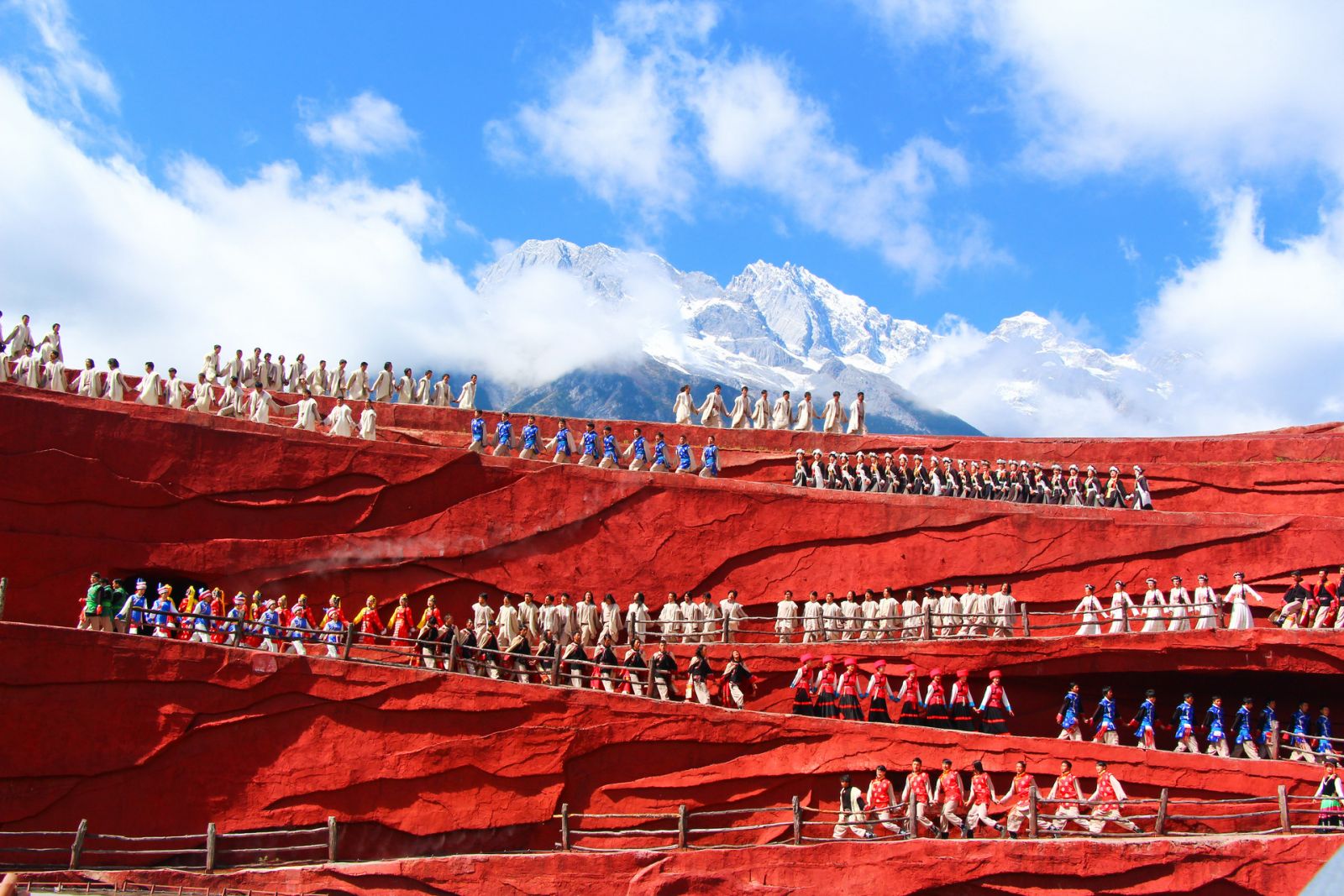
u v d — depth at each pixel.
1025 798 26.64
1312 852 25.50
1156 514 34.66
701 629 31.62
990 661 30.36
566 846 25.95
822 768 27.72
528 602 30.75
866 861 25.53
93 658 26.28
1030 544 34.34
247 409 36.97
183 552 31.14
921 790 26.73
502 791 27.22
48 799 25.59
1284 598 31.78
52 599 30.12
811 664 29.92
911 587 33.97
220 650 26.91
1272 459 38.38
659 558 33.62
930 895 25.45
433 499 33.12
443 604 32.72
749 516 34.19
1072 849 25.50
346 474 32.72
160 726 26.34
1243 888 25.42
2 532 30.05
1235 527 34.38
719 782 27.62
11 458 30.47
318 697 27.14
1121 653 30.34
